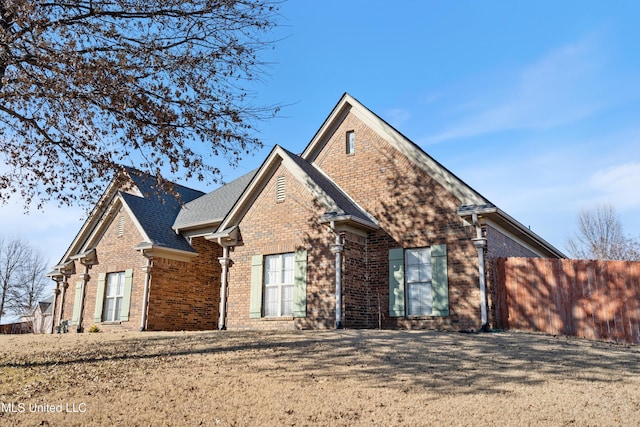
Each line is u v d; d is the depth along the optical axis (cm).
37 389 866
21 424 695
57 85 1028
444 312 1583
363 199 1848
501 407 744
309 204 1759
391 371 955
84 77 1034
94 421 705
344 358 1065
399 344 1206
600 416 706
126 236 2333
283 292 1786
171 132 1188
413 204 1728
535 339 1304
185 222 2342
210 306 2336
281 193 1848
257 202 1911
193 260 2302
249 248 1892
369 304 1744
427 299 1652
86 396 825
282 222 1820
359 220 1670
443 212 1659
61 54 1050
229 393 831
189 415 727
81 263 2517
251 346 1238
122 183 1332
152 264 2147
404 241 1719
